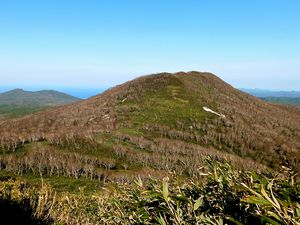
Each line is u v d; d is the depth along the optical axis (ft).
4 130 238.68
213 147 195.93
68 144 176.96
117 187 11.16
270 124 261.44
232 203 7.41
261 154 187.93
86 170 135.23
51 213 19.89
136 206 8.49
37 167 138.62
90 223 17.20
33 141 179.73
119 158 163.73
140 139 188.03
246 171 8.25
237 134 214.69
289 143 209.15
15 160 144.36
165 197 7.20
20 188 23.40
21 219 18.40
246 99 340.59
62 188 110.01
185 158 153.58
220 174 8.40
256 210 6.70
